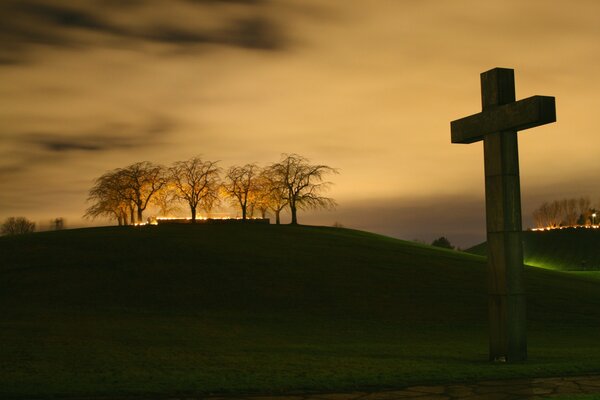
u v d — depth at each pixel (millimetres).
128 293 43500
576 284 55125
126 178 88750
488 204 19016
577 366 16578
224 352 21766
